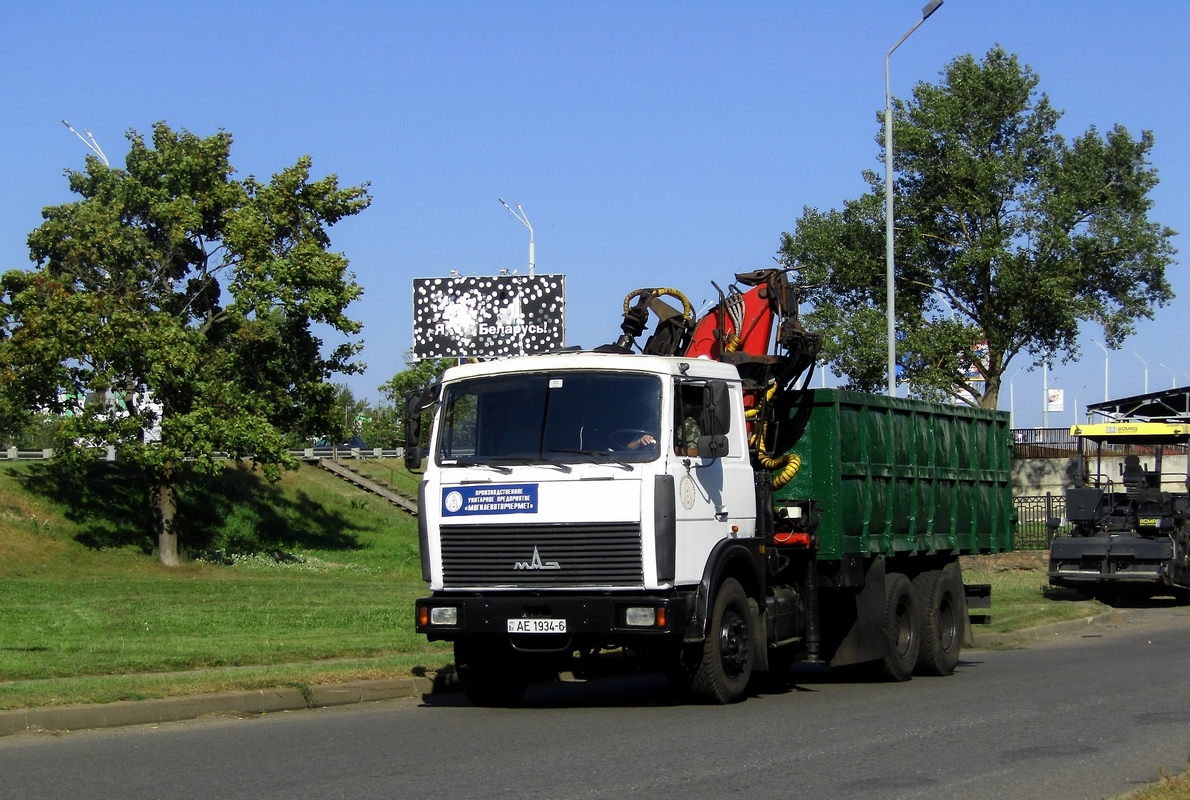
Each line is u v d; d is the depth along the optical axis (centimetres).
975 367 5153
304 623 1995
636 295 1402
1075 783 802
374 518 4722
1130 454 3183
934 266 5200
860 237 5156
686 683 1182
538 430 1152
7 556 3503
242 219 3769
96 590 2823
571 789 772
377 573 3822
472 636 1161
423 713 1172
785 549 1334
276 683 1220
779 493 1380
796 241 5225
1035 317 4978
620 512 1109
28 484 3956
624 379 1148
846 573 1380
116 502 4056
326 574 3744
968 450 1731
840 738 975
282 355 3934
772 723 1059
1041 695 1262
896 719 1085
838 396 1374
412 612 2200
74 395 3619
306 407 4022
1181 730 1019
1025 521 4112
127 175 3928
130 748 945
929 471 1596
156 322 3691
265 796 755
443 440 1181
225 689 1183
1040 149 5006
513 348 5588
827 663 1434
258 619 2061
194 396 3738
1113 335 5062
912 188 5153
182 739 993
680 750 917
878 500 1462
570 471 1124
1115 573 2636
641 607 1093
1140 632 2189
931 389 4788
